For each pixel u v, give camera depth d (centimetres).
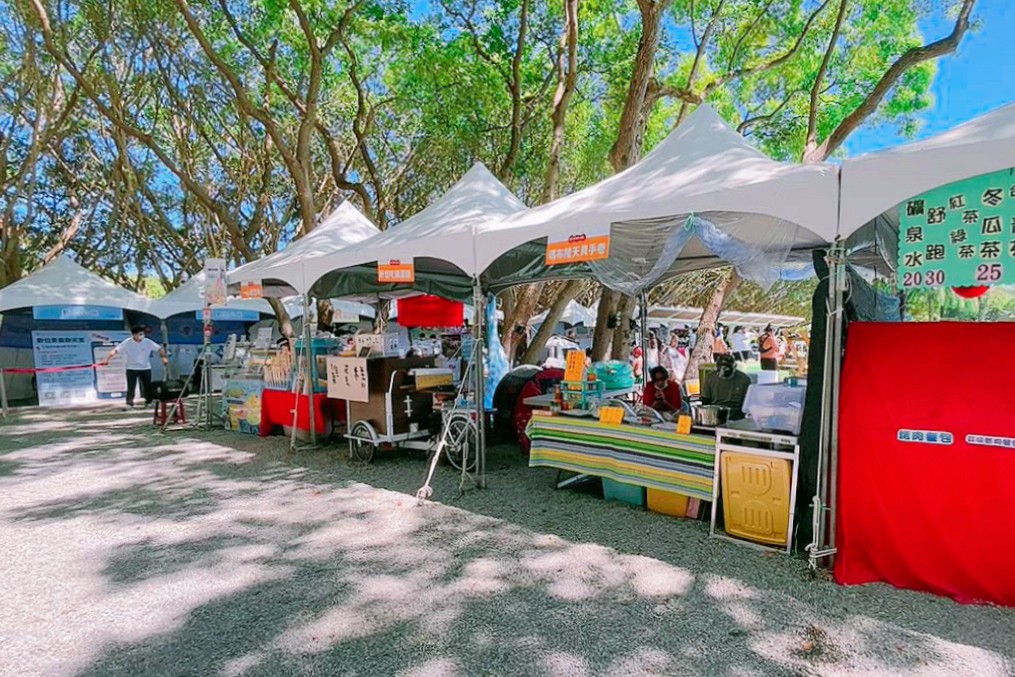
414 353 841
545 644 284
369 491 550
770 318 2481
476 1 1195
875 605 311
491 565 377
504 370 937
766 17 1189
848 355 362
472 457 649
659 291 2162
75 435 875
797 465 374
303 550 409
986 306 769
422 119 1438
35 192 1852
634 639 287
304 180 1120
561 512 477
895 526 331
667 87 1014
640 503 487
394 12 1127
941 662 260
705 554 383
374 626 305
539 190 1530
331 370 698
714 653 273
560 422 514
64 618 319
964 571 313
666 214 401
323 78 1359
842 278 338
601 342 877
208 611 325
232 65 1316
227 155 1734
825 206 333
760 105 1362
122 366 1332
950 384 327
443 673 263
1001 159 276
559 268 800
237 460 688
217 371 1041
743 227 501
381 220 1409
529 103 1265
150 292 2902
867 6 1105
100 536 442
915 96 1186
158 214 1723
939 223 306
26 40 1320
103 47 1207
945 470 319
